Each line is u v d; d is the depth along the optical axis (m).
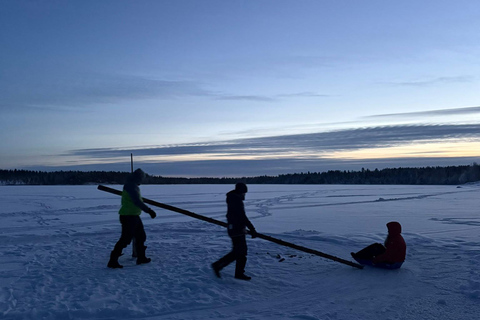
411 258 7.29
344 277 6.00
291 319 4.26
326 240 9.41
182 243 8.94
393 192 42.59
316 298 5.03
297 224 13.67
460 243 8.84
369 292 5.26
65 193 38.88
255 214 17.80
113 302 4.71
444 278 5.89
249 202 26.78
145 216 16.77
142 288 5.25
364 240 9.27
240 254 5.82
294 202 26.59
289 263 6.92
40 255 7.55
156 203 6.59
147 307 4.59
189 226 12.59
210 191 45.31
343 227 12.68
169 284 5.48
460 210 18.97
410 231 11.22
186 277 5.84
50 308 4.47
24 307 4.51
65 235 10.68
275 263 6.91
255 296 5.08
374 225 13.22
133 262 6.93
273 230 11.85
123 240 6.48
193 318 4.29
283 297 5.07
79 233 11.02
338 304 4.78
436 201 26.20
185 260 7.04
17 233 11.14
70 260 7.07
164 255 7.50
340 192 43.91
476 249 8.02
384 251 6.55
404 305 4.71
